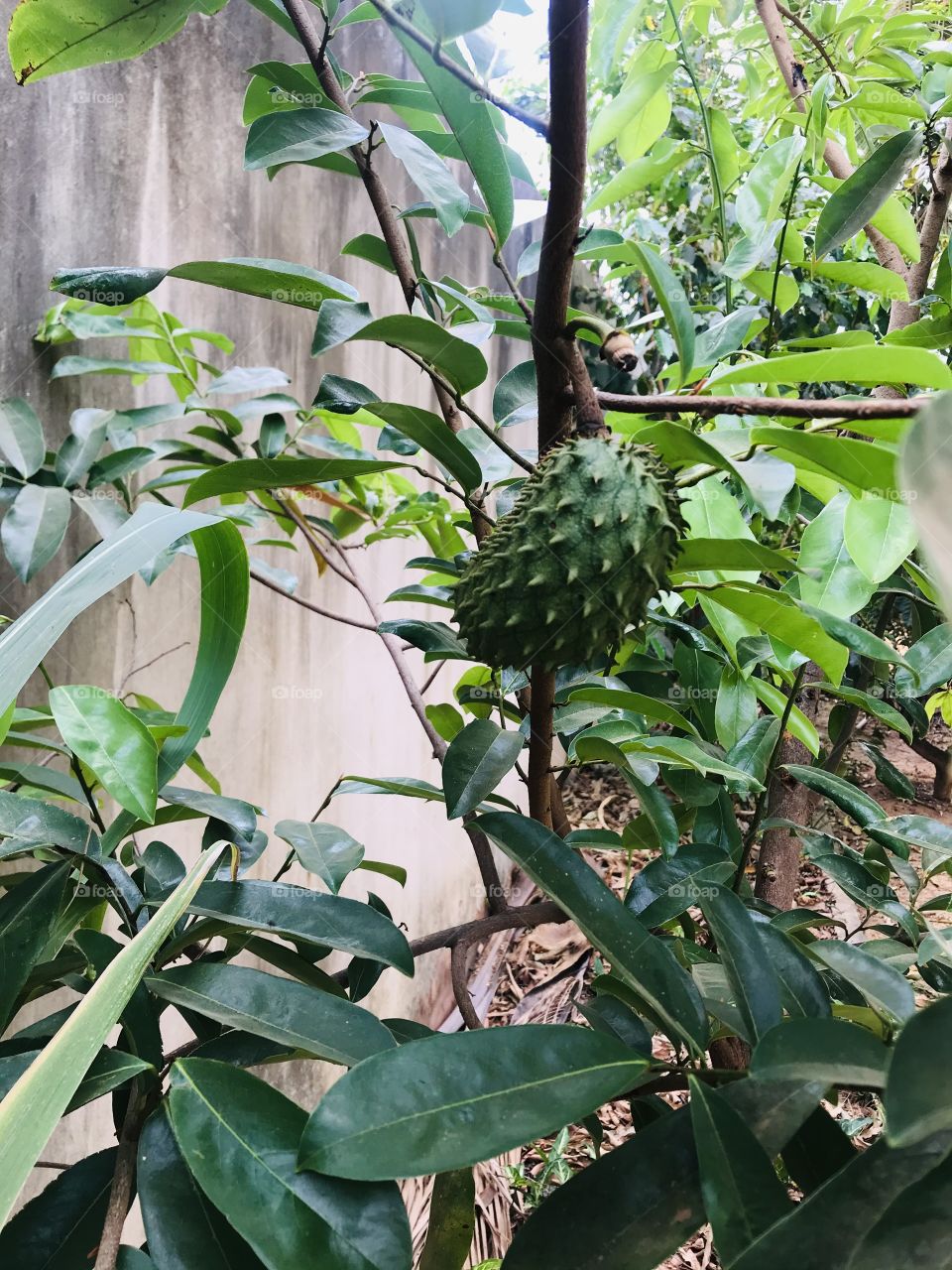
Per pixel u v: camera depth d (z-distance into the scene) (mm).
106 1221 506
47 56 790
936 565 236
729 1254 427
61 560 1378
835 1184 428
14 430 1228
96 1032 417
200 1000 614
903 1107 378
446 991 2975
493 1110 474
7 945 651
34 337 1338
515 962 3203
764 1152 464
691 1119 482
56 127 1340
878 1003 578
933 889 2768
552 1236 469
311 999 624
